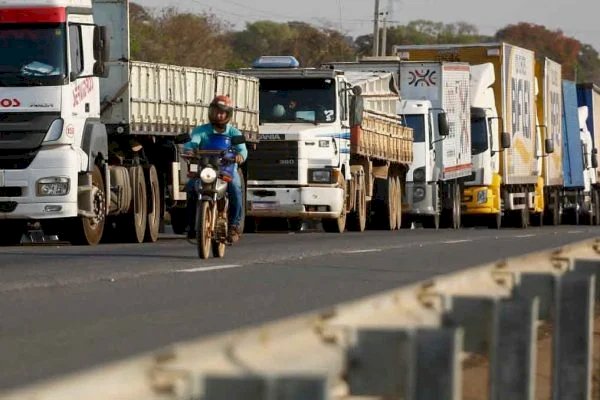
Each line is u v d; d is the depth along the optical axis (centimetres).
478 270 1532
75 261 4153
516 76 11044
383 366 1102
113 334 2366
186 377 858
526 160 11281
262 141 7256
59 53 5228
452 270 4097
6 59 5225
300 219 7988
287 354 970
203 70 6556
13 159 5188
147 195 6159
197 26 17800
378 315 1189
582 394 1648
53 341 2258
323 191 7256
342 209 7494
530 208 11656
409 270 4066
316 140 7225
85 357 2072
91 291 3155
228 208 4341
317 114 7294
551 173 12394
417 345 1134
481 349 1373
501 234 7638
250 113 6994
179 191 6406
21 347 2178
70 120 5241
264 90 7319
